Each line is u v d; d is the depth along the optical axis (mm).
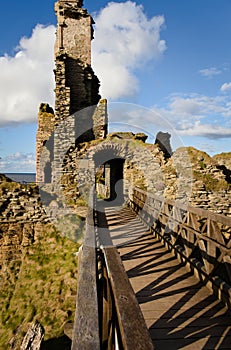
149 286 4270
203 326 3172
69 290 8102
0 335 7496
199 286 4266
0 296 9102
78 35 17688
